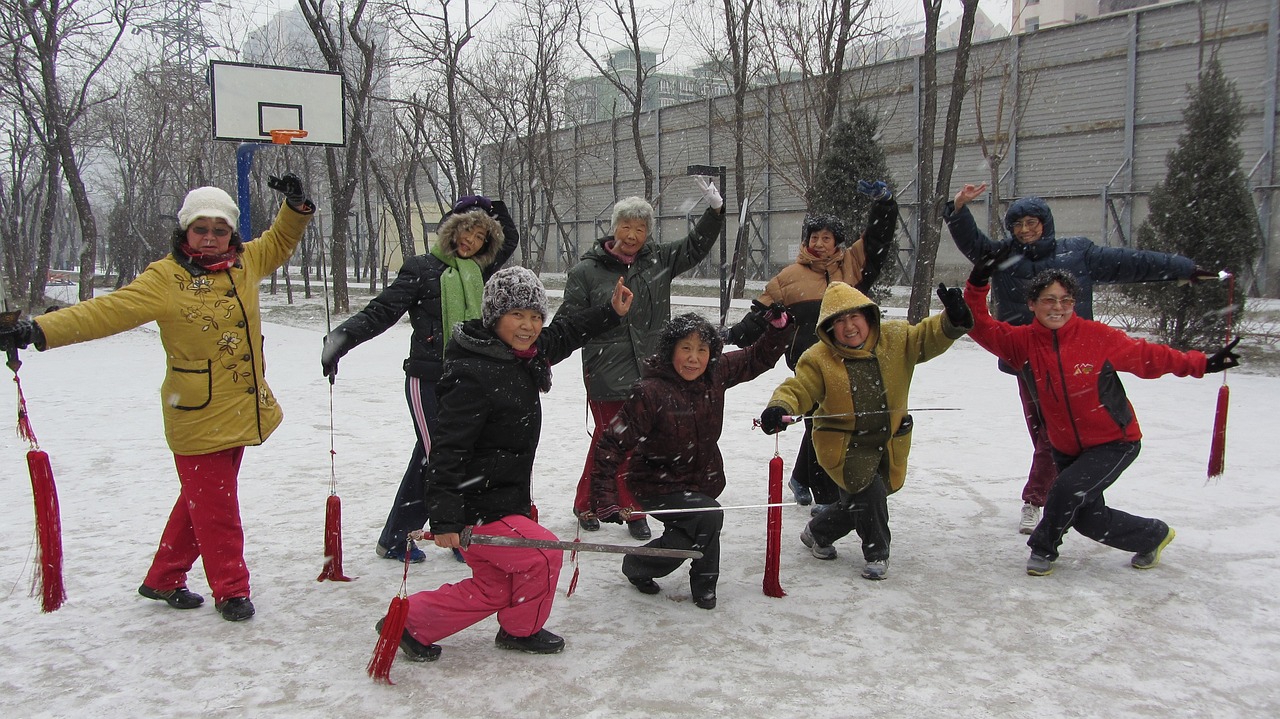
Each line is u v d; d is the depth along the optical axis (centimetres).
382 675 307
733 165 3669
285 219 391
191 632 356
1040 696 299
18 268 3006
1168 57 2477
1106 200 2594
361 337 406
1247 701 296
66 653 336
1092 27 2619
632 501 402
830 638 348
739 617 371
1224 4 2075
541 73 2839
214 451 360
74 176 2162
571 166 4228
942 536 479
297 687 308
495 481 333
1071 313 423
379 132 3556
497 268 470
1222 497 532
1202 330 1220
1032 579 412
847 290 410
